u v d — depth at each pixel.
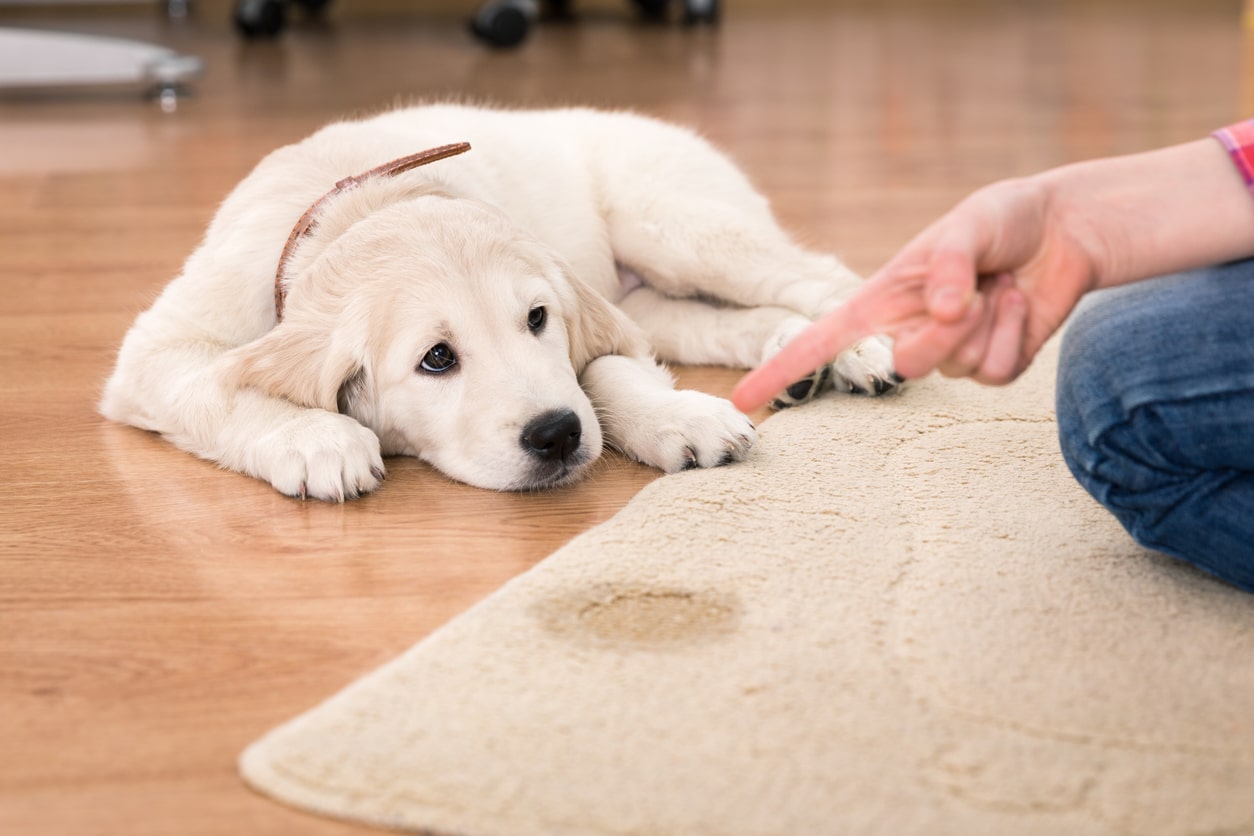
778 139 3.41
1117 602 1.10
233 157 3.10
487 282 1.42
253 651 1.09
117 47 3.79
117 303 2.09
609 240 1.91
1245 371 0.97
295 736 0.94
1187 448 1.01
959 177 2.95
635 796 0.87
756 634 1.06
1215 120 3.56
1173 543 1.08
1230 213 0.96
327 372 1.42
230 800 0.90
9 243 2.44
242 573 1.24
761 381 0.92
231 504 1.39
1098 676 0.99
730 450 1.42
